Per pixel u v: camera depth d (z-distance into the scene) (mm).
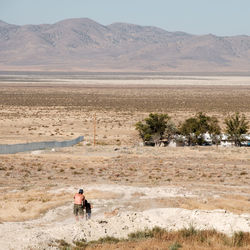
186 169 187250
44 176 161750
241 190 131000
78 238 68688
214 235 69938
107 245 64500
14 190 124625
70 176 162500
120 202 99938
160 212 85000
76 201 80750
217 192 123438
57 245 63781
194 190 124812
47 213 89062
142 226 76625
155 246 63406
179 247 63562
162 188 124500
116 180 151875
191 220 78875
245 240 68125
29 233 67188
